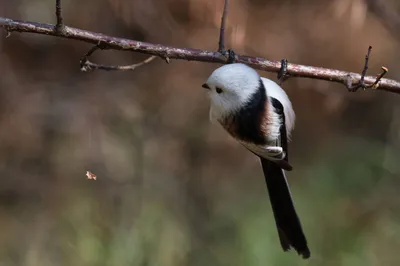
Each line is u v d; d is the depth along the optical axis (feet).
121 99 41.47
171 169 39.65
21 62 42.24
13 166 40.04
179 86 41.55
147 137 40.47
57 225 36.88
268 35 39.86
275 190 21.30
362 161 40.34
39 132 40.98
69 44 42.73
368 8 37.96
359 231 36.50
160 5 40.45
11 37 41.63
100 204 37.50
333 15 39.55
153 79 41.93
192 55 19.22
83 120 40.96
